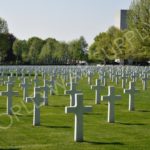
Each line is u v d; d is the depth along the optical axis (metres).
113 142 12.49
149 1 56.66
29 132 13.92
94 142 12.47
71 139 12.84
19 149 11.58
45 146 11.94
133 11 57.88
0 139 12.85
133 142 12.51
